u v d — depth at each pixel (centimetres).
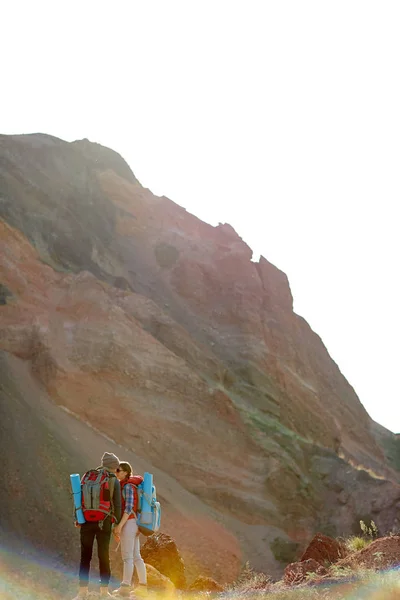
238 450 3462
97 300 3706
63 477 2698
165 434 3316
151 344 3609
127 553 991
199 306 5150
